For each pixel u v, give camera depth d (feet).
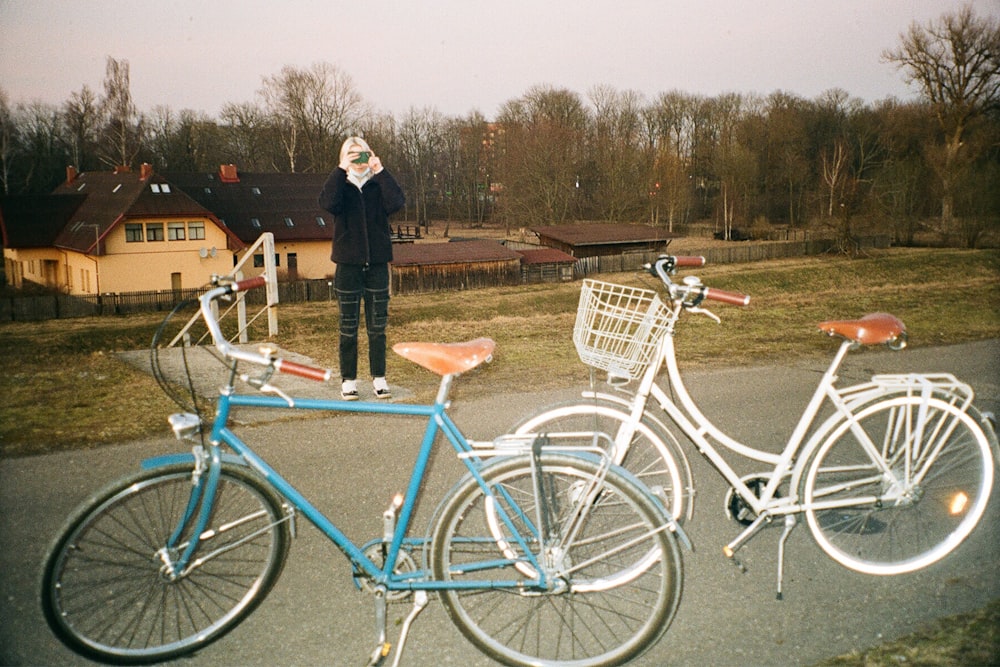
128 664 9.07
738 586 11.16
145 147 258.37
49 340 98.37
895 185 195.52
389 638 9.80
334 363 24.77
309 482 14.30
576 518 9.21
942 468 11.32
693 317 36.32
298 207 197.98
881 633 9.93
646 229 241.35
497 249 187.93
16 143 227.81
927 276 151.23
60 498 13.35
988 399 20.80
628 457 11.31
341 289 18.89
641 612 10.46
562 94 296.30
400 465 15.31
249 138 276.82
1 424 17.42
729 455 16.33
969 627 9.82
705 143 300.81
